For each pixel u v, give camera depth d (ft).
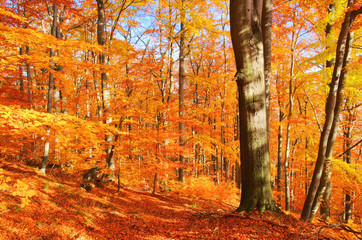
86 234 16.76
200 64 63.16
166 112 33.94
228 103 53.06
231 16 18.25
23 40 17.44
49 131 22.07
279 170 45.03
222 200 40.50
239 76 17.95
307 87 36.35
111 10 42.83
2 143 28.09
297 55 40.47
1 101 20.84
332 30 28.43
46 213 17.87
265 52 21.18
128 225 19.62
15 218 15.74
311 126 44.42
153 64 29.35
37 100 37.55
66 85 31.07
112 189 32.19
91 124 20.65
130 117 31.40
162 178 37.78
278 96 43.24
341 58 22.33
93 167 32.94
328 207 30.91
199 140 43.29
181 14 40.47
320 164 23.73
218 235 14.34
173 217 22.93
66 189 24.85
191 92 66.39
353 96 32.07
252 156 17.93
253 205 17.52
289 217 16.62
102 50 22.20
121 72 30.27
